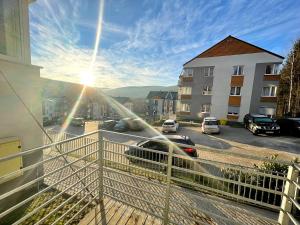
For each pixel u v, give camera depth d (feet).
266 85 68.90
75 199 14.16
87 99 120.06
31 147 15.14
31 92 14.92
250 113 68.54
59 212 12.16
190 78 82.79
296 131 50.29
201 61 79.77
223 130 60.70
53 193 15.37
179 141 27.30
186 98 84.12
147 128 68.33
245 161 30.66
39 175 16.25
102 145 11.09
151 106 147.43
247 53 71.15
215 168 19.93
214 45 76.95
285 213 6.50
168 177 8.80
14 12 13.67
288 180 6.38
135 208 10.68
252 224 13.65
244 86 72.08
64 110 106.93
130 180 20.02
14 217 12.07
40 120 15.88
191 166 18.33
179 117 85.87
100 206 10.89
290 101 72.90
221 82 76.38
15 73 13.53
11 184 13.55
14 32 13.70
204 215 14.14
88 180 18.42
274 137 50.19
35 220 11.51
